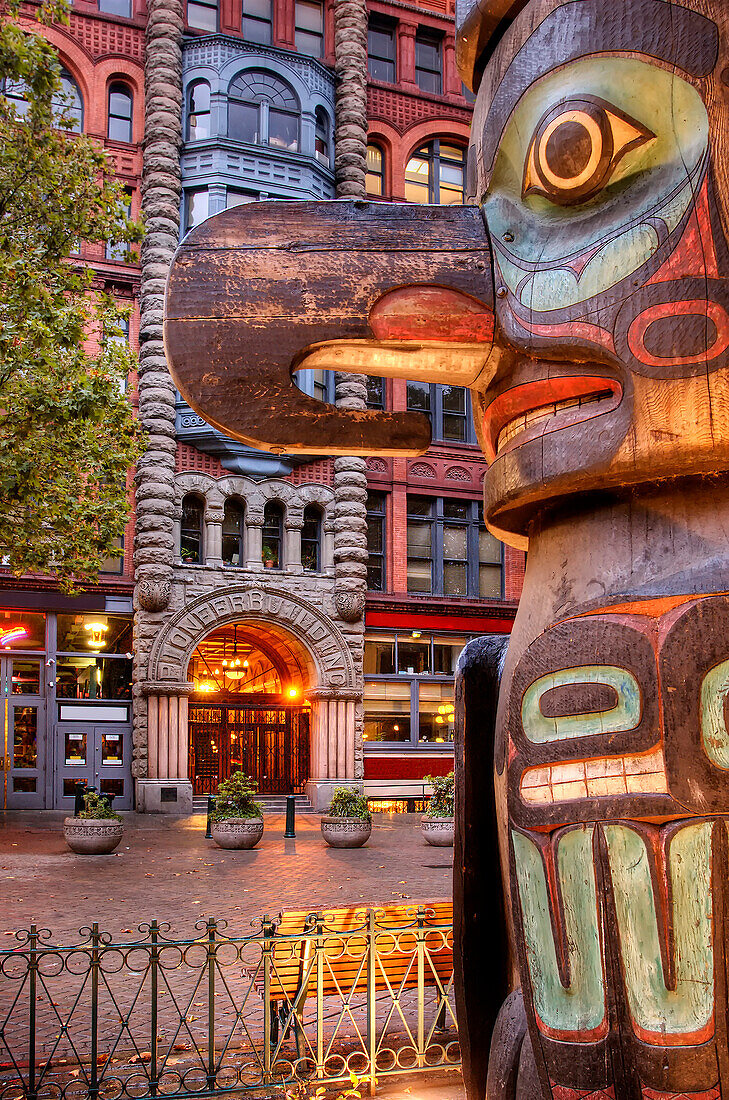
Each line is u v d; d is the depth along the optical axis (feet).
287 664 86.89
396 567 85.87
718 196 6.37
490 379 7.52
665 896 5.87
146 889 38.32
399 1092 16.76
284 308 7.18
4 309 39.86
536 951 6.44
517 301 7.04
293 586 80.18
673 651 6.02
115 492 47.34
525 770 6.58
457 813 8.00
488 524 8.10
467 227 7.48
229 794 55.21
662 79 6.66
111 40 81.41
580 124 6.79
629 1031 5.90
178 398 77.92
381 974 18.29
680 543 6.54
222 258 7.22
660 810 5.93
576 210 7.02
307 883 40.14
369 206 7.51
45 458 42.01
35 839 57.16
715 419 6.24
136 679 75.10
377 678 84.53
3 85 73.05
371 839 59.82
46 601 73.82
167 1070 17.28
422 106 92.73
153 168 79.00
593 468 6.57
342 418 7.54
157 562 74.69
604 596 6.54
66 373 41.73
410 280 7.23
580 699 6.31
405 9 92.89
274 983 17.75
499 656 8.41
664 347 6.36
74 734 75.00
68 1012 21.43
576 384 6.88
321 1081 16.72
